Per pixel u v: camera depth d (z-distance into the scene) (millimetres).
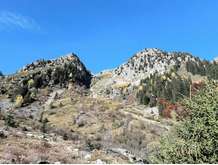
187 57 193125
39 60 188875
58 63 193750
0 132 40656
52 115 109000
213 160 18797
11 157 28875
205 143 19031
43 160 30406
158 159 21047
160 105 119438
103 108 110562
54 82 163875
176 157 19922
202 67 172250
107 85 189125
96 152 42250
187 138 20219
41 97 139375
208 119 19391
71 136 60938
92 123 96125
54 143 44156
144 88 157500
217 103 19641
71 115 104938
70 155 36188
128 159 47062
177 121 21438
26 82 154375
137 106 131625
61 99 136000
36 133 51875
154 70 188625
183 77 160375
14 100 129500
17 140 39031
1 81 158125
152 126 91062
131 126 90188
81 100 128125
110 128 90812
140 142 78000
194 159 19406
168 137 21375
